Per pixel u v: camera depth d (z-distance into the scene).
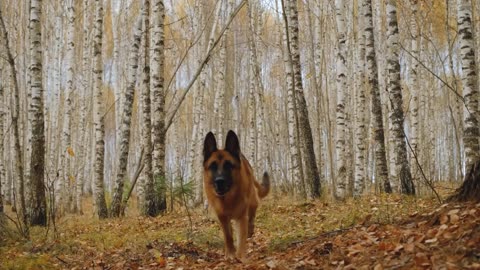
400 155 13.80
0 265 7.55
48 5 29.27
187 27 29.55
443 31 26.44
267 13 35.03
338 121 15.74
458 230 4.85
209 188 7.07
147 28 16.19
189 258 7.36
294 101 15.84
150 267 6.99
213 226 10.52
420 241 5.05
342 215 9.66
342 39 15.90
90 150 34.22
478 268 3.93
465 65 11.37
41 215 12.88
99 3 18.11
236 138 7.01
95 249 9.01
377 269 4.61
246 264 6.27
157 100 14.89
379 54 25.48
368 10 15.07
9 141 24.98
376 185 16.78
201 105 24.09
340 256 5.47
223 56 24.52
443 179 40.62
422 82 28.28
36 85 12.76
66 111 19.73
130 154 40.22
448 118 37.75
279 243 7.25
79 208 23.45
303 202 14.08
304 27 32.41
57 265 7.68
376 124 14.95
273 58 39.00
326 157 31.98
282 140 36.94
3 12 26.03
